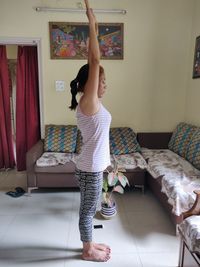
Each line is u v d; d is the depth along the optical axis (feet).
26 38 10.68
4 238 6.76
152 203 8.90
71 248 6.37
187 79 11.44
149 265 5.77
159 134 11.54
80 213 5.78
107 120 5.21
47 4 10.44
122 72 11.21
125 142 10.60
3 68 11.83
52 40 10.68
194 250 4.57
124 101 11.50
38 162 9.23
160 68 11.32
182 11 10.89
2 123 12.16
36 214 8.07
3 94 12.04
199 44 10.07
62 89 11.17
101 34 10.77
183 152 9.86
